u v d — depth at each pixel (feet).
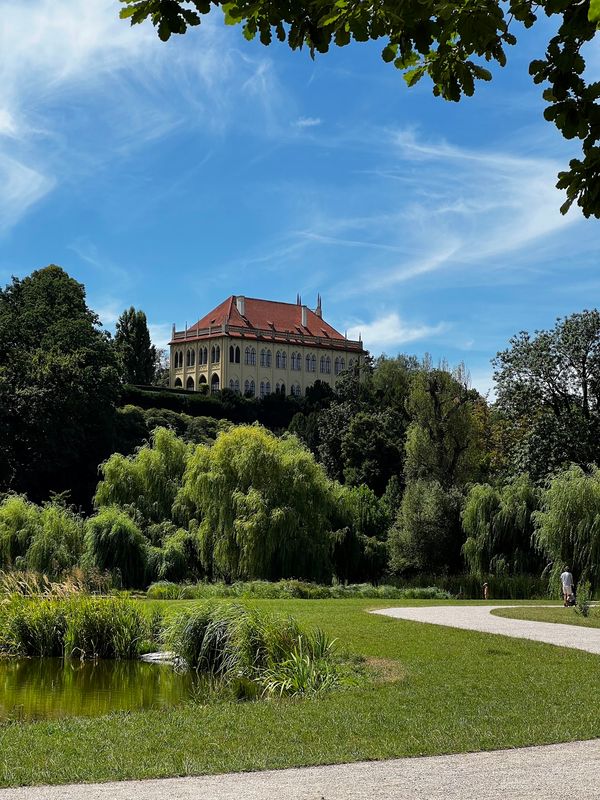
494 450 245.86
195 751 31.32
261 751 30.91
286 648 55.16
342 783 25.38
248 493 142.92
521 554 147.43
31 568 128.47
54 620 73.10
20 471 229.66
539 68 17.90
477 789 24.20
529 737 32.37
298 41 18.54
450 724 35.35
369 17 17.39
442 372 225.15
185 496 154.92
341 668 51.78
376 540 172.76
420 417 223.92
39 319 256.93
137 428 301.63
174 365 536.01
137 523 154.30
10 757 30.60
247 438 148.36
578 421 179.01
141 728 36.55
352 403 322.96
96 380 242.99
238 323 516.73
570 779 25.43
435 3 16.63
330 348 545.03
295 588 121.19
